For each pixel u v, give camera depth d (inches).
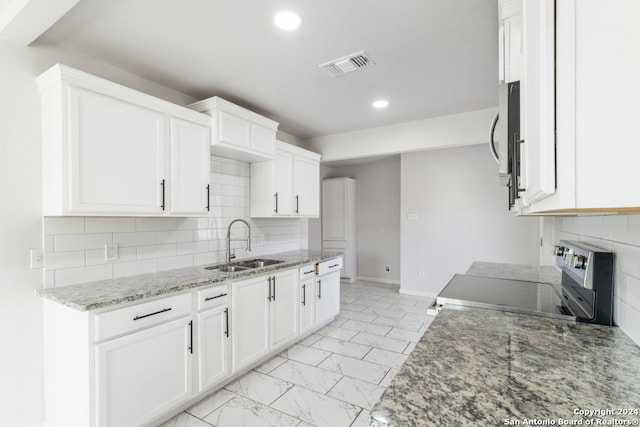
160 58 85.7
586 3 16.9
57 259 74.9
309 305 126.4
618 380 31.0
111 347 63.0
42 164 72.2
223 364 87.7
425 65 92.4
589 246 56.6
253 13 67.1
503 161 41.5
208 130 98.0
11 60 69.4
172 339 74.4
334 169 249.6
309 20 70.1
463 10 67.2
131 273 89.4
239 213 127.5
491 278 79.6
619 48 16.1
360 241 241.4
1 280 67.4
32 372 70.9
